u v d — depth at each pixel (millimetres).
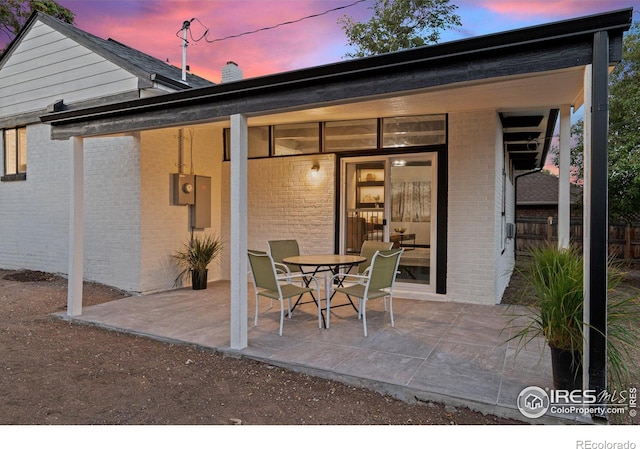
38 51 8047
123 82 7035
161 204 6902
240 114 3973
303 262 4801
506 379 3111
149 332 4480
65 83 7715
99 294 6430
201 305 5816
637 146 7973
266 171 7344
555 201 13680
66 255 7656
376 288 4414
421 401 2934
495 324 4680
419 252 6219
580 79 3721
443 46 2998
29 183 8188
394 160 6348
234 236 3916
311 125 6945
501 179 6637
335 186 6766
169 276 7012
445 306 5613
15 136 8586
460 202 5859
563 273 2723
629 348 2947
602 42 2514
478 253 5766
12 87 8445
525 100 4738
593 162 2479
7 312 5465
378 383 3094
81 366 3643
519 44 2779
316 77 3539
